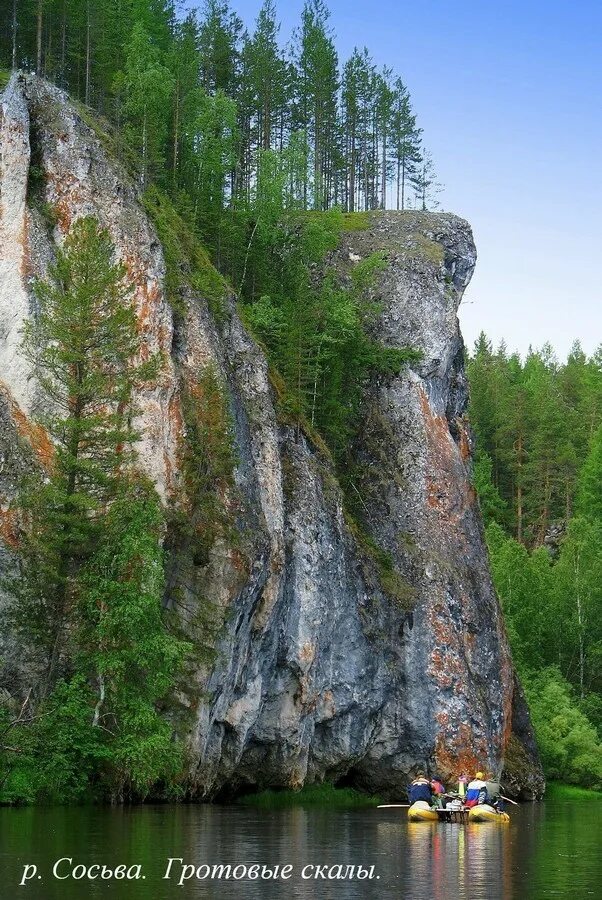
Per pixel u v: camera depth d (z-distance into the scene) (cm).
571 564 10175
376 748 6675
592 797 8025
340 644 6388
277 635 5919
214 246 7594
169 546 5216
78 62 7800
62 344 4847
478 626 7269
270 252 8212
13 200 5534
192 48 8312
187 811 4566
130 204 5800
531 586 9919
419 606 6994
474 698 6969
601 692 9719
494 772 7050
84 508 4628
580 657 9681
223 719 5447
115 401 5181
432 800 5088
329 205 10894
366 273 8125
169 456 5375
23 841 3120
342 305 7538
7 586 4584
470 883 2730
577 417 14550
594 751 8375
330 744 6391
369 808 5600
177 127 7644
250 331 6619
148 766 4359
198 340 5794
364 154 11388
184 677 5128
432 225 8912
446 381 8206
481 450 13150
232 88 9881
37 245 5506
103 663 4391
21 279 5419
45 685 4541
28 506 4719
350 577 6531
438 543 7356
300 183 8788
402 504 7425
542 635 9800
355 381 7600
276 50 10219
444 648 6944
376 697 6581
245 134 9888
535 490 12462
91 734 4388
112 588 4466
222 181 8012
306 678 6044
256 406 6106
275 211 7988
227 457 5566
